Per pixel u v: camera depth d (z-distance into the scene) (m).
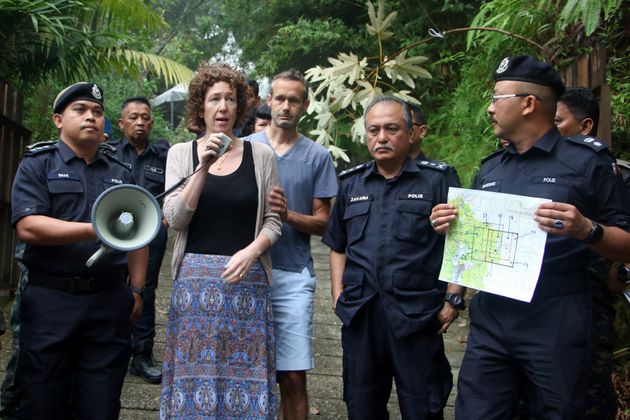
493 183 2.64
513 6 4.79
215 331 2.78
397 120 3.03
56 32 5.55
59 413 2.82
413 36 8.51
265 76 10.73
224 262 2.83
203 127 3.06
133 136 4.51
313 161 3.49
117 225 2.54
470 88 6.27
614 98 4.28
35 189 2.82
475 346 2.61
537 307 2.45
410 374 2.96
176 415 2.74
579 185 2.46
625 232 2.37
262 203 2.93
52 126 8.75
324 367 4.67
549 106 2.54
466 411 2.56
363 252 3.07
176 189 2.91
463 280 2.56
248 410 2.77
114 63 7.16
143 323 4.29
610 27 4.41
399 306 2.96
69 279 2.81
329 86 4.96
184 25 18.45
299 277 3.34
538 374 2.43
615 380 3.53
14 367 3.03
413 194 3.04
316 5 10.11
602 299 2.53
